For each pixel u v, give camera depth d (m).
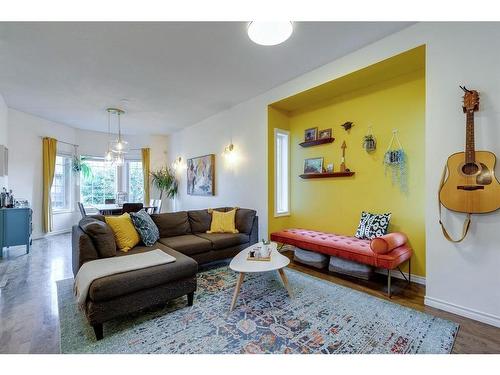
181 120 5.68
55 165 5.79
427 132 2.30
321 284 2.82
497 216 1.96
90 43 2.61
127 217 2.98
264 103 4.08
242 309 2.26
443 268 2.21
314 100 3.82
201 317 2.12
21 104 4.57
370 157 3.32
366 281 2.90
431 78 2.28
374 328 1.94
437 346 1.72
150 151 7.25
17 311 2.24
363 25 2.40
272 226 4.10
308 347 1.72
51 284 2.87
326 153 3.86
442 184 2.19
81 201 6.67
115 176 7.20
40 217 5.47
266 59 3.01
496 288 1.96
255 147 4.28
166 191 7.04
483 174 1.98
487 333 1.86
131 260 2.26
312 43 2.70
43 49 2.71
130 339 1.82
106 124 6.07
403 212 3.03
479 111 2.02
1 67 3.12
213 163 5.27
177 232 3.60
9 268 3.44
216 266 3.50
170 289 2.18
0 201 4.03
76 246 2.47
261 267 2.27
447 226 2.19
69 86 3.73
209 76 3.45
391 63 2.69
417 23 2.37
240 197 4.61
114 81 3.57
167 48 2.72
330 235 3.46
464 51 2.10
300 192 4.25
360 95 3.41
